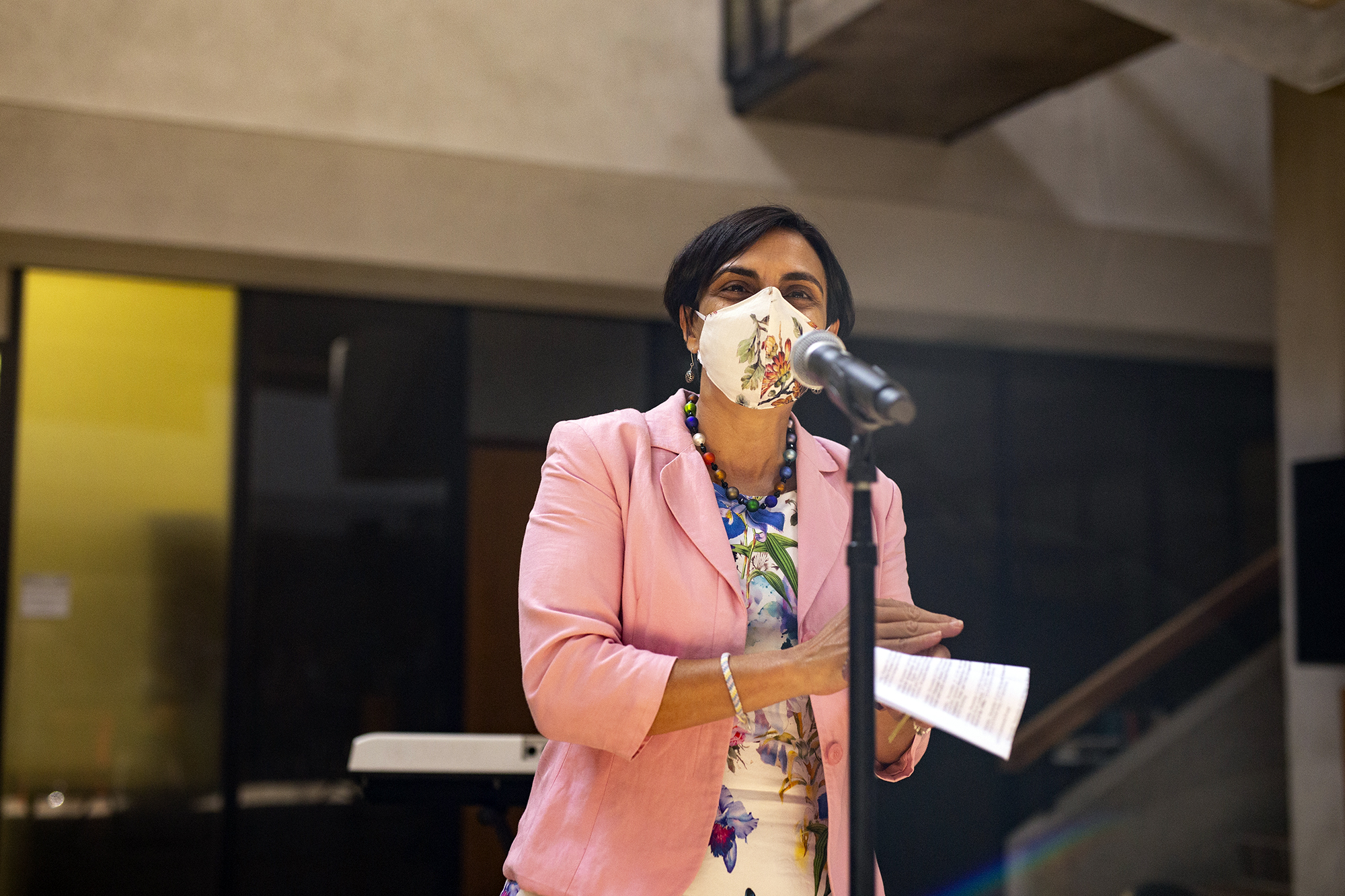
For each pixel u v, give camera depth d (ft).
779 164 19.07
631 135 18.22
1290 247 16.42
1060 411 22.77
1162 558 22.98
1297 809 15.78
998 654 21.54
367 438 18.47
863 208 19.48
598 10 18.21
